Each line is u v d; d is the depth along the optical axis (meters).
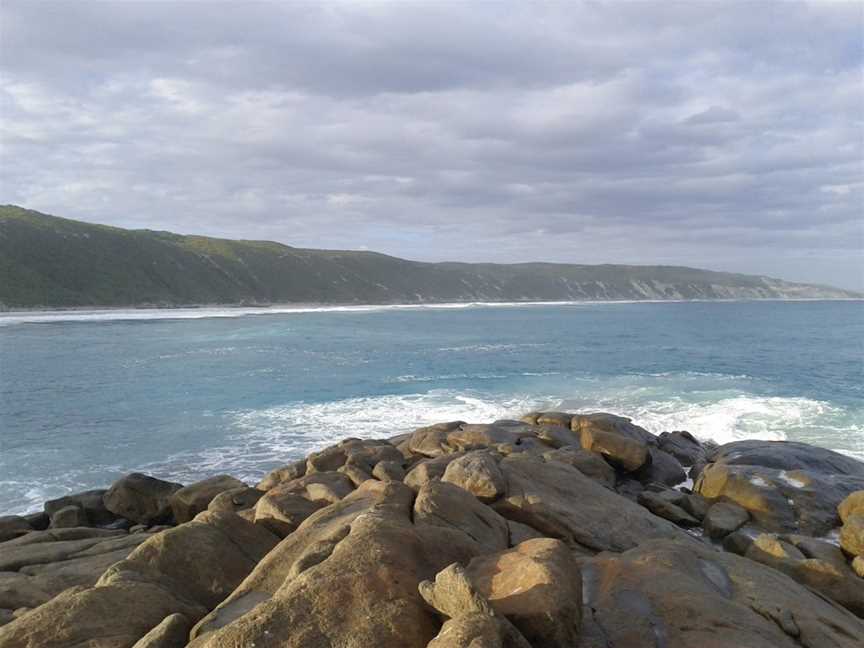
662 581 6.39
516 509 9.30
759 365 37.38
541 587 5.09
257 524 8.29
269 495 9.11
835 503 12.41
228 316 89.00
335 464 14.04
